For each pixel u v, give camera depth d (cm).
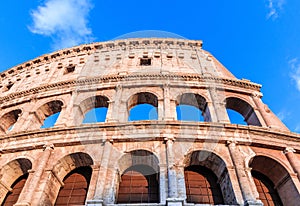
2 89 3559
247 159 1920
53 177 1895
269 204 1892
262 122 2442
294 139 2164
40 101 2802
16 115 2884
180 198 1432
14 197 1991
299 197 1755
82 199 1866
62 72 3378
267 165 2045
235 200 1630
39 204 1658
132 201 1738
